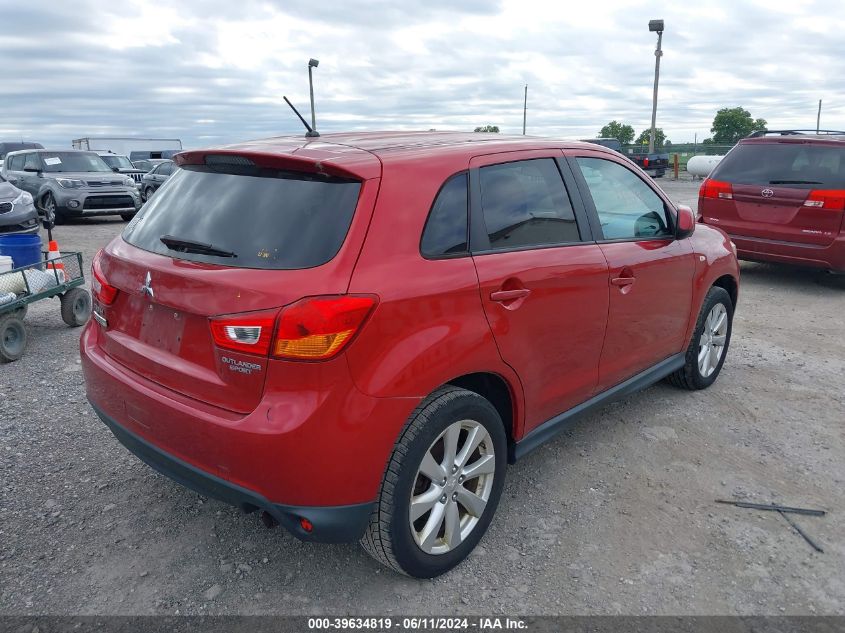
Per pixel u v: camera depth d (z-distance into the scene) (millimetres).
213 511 3420
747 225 8477
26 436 4152
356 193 2629
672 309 4324
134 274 2881
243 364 2471
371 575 2971
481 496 3066
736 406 4828
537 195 3350
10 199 10383
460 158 3012
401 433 2646
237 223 2707
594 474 3854
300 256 2506
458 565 3043
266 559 3064
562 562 3074
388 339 2535
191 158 3088
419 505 2750
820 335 6613
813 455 4113
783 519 3436
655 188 4309
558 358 3385
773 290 8586
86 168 16719
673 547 3191
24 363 5500
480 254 2959
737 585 2936
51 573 2926
